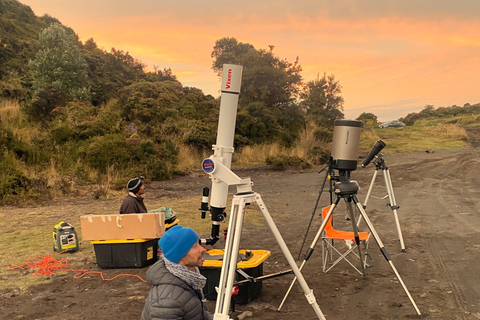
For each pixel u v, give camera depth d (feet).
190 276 7.82
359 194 44.29
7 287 17.88
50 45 75.41
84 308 15.58
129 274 19.39
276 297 16.43
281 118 92.63
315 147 78.07
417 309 14.03
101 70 85.97
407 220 30.81
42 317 14.87
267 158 66.69
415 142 106.52
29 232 27.84
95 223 19.98
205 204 13.82
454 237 25.29
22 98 69.77
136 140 56.65
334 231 20.15
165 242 7.95
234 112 13.69
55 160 50.47
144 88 77.61
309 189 47.88
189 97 85.76
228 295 10.37
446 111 204.85
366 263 20.21
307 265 20.70
